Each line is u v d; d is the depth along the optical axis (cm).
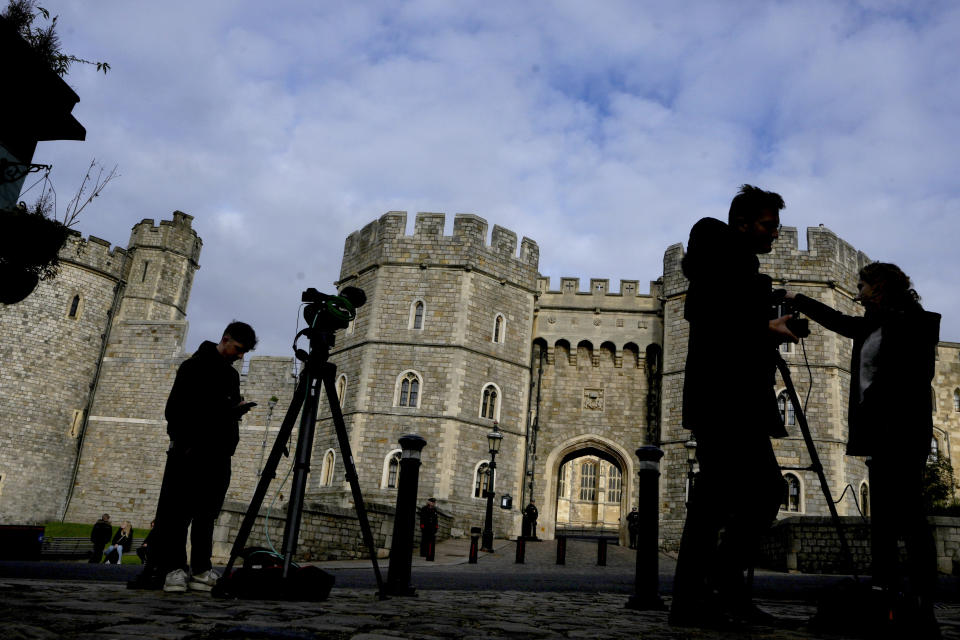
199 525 576
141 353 4122
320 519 1933
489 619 431
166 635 287
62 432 3909
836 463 3152
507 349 3650
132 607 377
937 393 3919
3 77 619
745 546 419
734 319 404
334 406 527
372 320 3556
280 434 508
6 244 608
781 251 3456
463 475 3359
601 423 3741
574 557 2444
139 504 3869
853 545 1808
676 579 416
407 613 436
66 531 3509
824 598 420
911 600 402
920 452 442
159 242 4419
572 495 5047
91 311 4109
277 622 354
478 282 3616
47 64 641
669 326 3612
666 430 3459
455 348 3478
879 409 452
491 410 3547
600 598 748
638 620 474
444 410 3397
